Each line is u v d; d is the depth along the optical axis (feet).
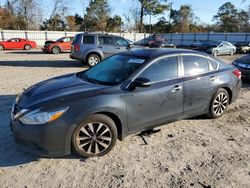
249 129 16.57
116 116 12.65
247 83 31.22
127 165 12.06
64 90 12.69
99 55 42.50
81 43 42.04
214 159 12.72
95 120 12.13
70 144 11.84
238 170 11.79
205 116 18.07
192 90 15.46
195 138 15.01
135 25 207.82
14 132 11.60
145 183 10.77
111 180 10.94
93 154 12.51
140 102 13.24
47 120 11.12
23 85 27.63
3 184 10.57
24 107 11.65
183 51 15.83
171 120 15.03
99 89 12.62
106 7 207.31
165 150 13.51
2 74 34.53
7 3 170.40
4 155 12.69
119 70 14.26
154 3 205.57
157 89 13.83
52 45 73.05
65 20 194.90
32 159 12.41
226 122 17.65
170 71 14.73
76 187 10.49
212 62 17.22
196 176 11.28
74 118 11.51
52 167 11.80
